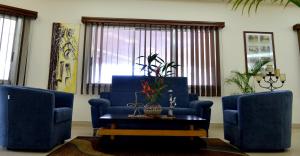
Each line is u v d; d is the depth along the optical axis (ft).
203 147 7.29
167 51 14.03
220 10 14.82
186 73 13.88
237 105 7.42
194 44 14.23
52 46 13.55
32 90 6.45
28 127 6.37
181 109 9.23
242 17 14.84
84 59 13.55
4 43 12.62
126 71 13.69
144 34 14.10
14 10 12.84
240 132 6.97
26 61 12.98
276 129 6.91
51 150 6.57
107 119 6.47
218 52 14.15
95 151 6.52
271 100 6.95
